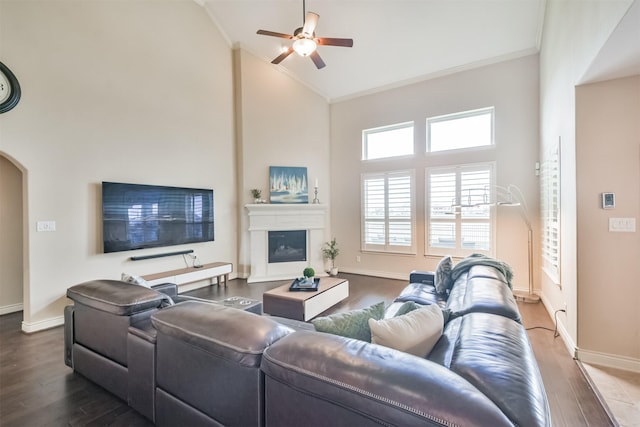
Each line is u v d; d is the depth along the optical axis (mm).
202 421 1400
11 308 3842
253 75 5496
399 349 1242
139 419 1828
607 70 2260
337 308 3887
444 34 4500
